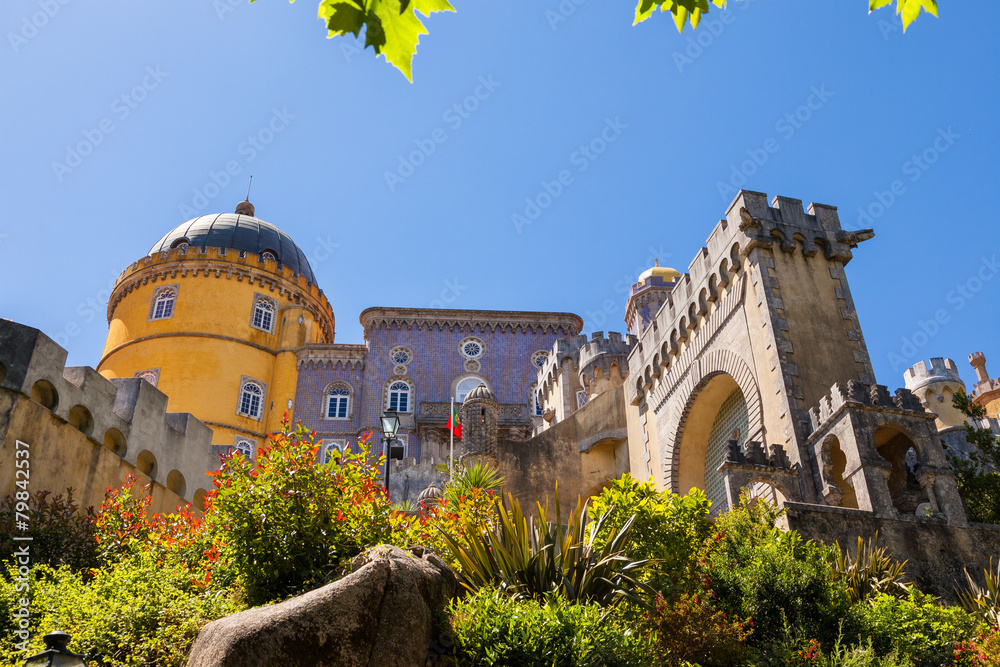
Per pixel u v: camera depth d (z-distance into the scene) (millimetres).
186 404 48188
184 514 16188
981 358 47719
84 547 14445
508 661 10031
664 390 26297
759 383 20344
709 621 11352
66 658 8625
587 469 29203
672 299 26312
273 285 54344
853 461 16609
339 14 5246
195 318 50875
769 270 20969
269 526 12297
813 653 11023
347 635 9547
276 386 51031
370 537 12508
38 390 16656
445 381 51250
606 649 10055
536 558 12305
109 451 18438
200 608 11180
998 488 17703
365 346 52531
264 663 9039
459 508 13945
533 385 51594
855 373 19875
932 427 17141
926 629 12094
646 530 13609
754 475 17797
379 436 48656
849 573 13695
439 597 11000
